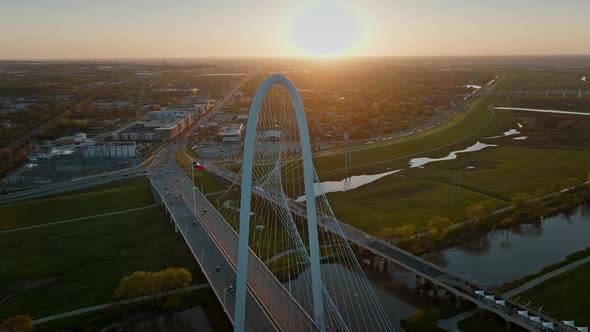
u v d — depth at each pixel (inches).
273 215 5674.2
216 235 4869.6
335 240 4968.0
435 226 4877.0
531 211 5565.9
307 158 2915.8
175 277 3754.9
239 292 2785.4
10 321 3211.1
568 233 5216.5
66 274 4362.7
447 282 3811.5
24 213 5905.5
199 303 3816.4
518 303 3555.6
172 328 3516.2
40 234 5275.6
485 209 5275.6
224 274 3875.5
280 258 4554.6
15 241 5078.7
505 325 3422.7
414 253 4645.7
